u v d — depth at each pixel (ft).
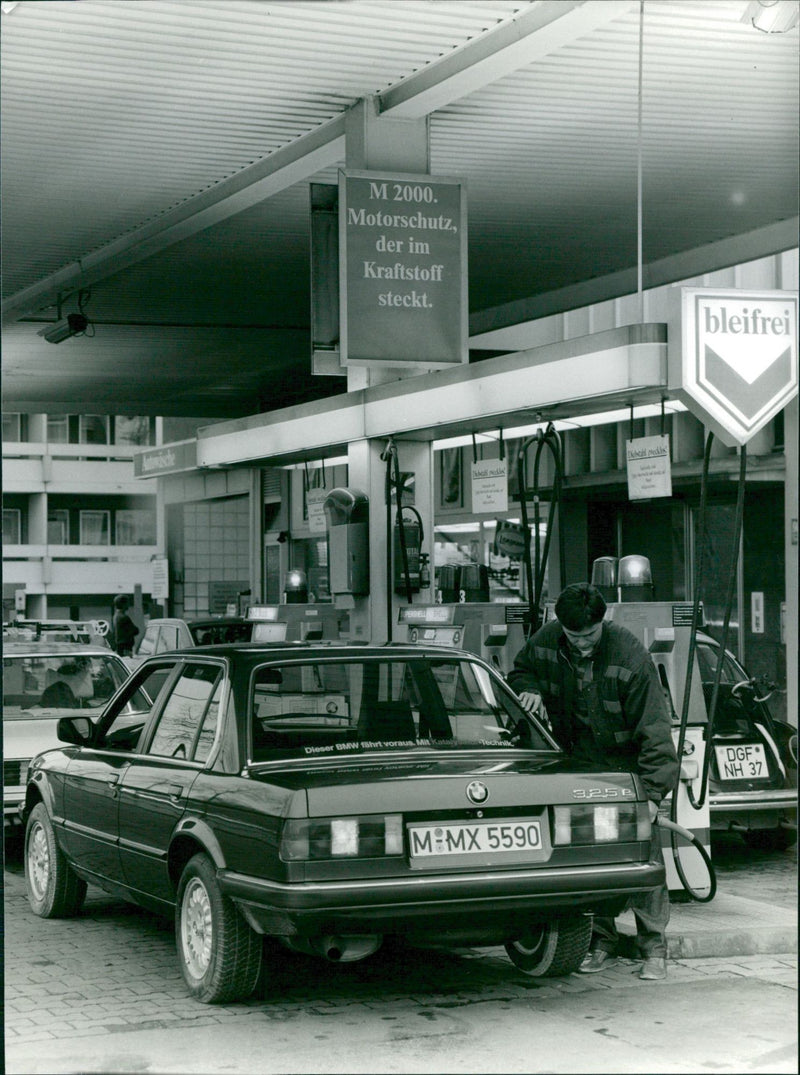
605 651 26.25
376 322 40.70
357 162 42.09
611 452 68.90
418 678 25.57
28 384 96.27
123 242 57.26
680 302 29.58
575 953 25.25
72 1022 22.88
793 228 56.54
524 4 34.71
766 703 39.27
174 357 85.30
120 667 43.29
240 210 51.39
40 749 37.93
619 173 50.03
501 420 38.32
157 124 43.50
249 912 22.25
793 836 40.75
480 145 46.65
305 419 46.09
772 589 62.13
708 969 26.45
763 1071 20.10
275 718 24.31
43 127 43.60
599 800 23.24
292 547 100.94
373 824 21.68
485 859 22.25
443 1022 22.79
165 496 136.36
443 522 85.10
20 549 214.07
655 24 36.52
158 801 25.35
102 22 35.45
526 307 71.10
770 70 40.04
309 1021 22.85
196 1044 21.57
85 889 31.76
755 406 29.55
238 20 35.45
